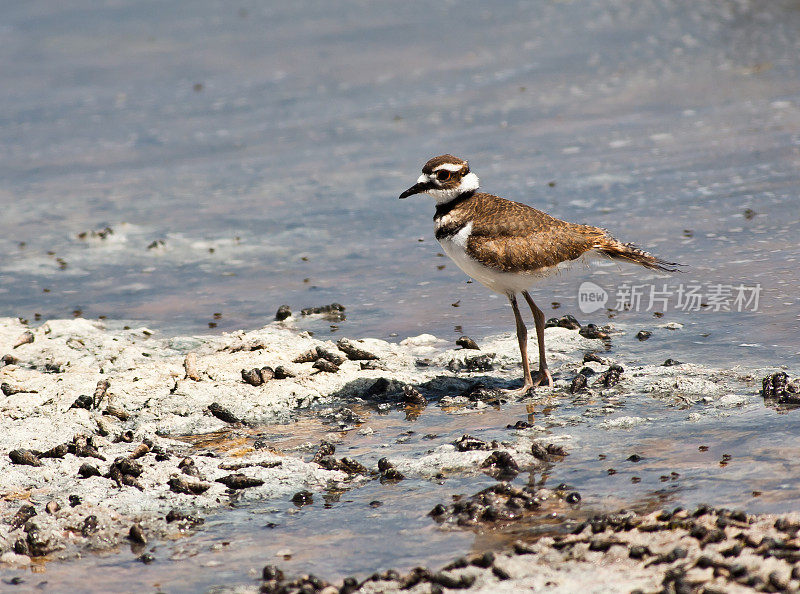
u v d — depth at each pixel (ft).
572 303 44.88
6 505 28.27
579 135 70.74
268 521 27.04
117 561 25.29
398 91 85.20
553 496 26.86
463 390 36.63
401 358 39.68
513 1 112.47
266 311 46.96
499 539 24.75
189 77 93.76
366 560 24.38
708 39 92.17
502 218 34.14
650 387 34.50
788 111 71.15
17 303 49.93
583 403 33.94
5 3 127.03
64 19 118.32
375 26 106.63
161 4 123.54
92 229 60.70
